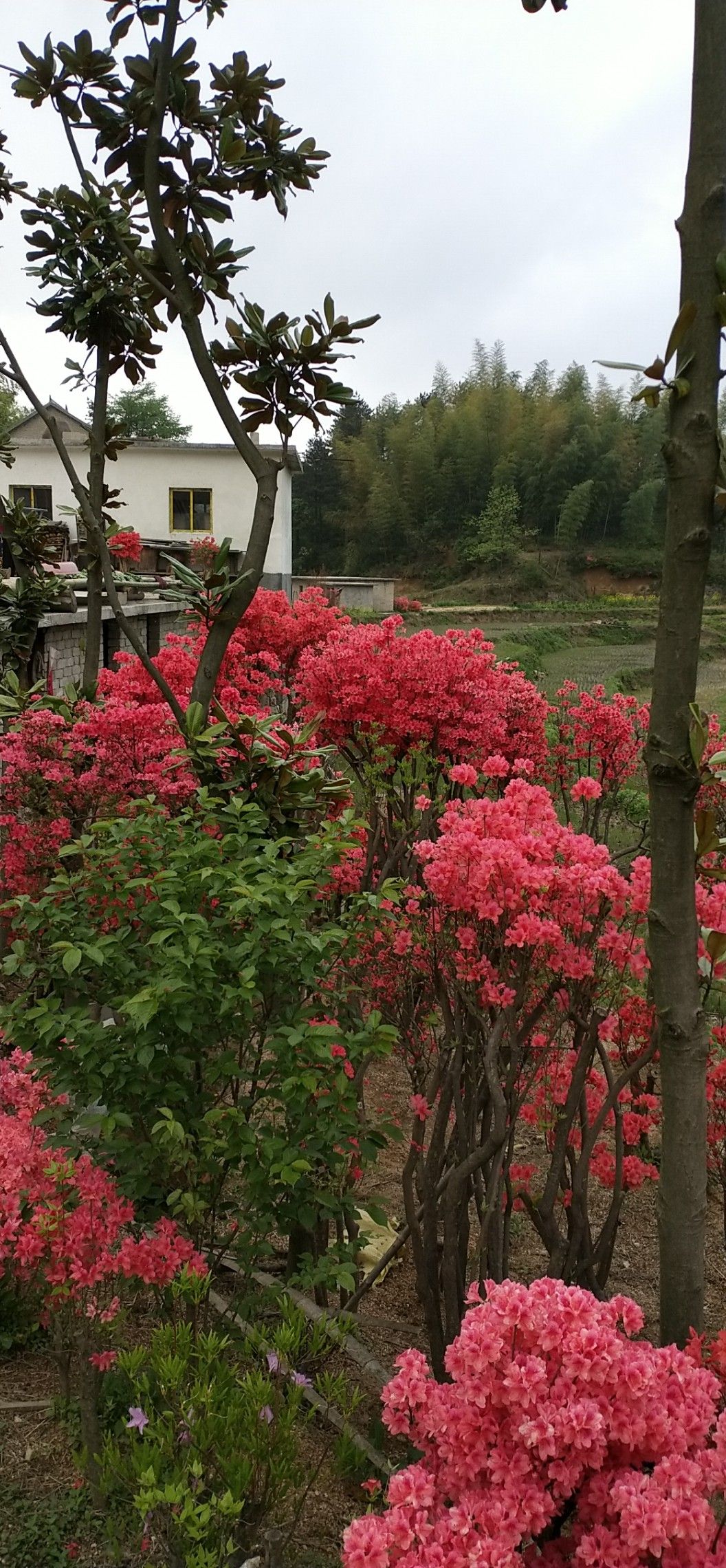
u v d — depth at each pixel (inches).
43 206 163.3
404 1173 109.9
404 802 171.6
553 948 97.7
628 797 346.6
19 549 222.4
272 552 918.4
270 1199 96.5
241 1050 106.7
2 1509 84.9
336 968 116.9
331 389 143.6
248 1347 87.8
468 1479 68.1
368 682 176.1
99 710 183.9
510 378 2504.9
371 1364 112.0
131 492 891.4
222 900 106.7
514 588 2079.2
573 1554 70.3
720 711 559.2
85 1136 104.4
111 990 106.7
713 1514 64.9
